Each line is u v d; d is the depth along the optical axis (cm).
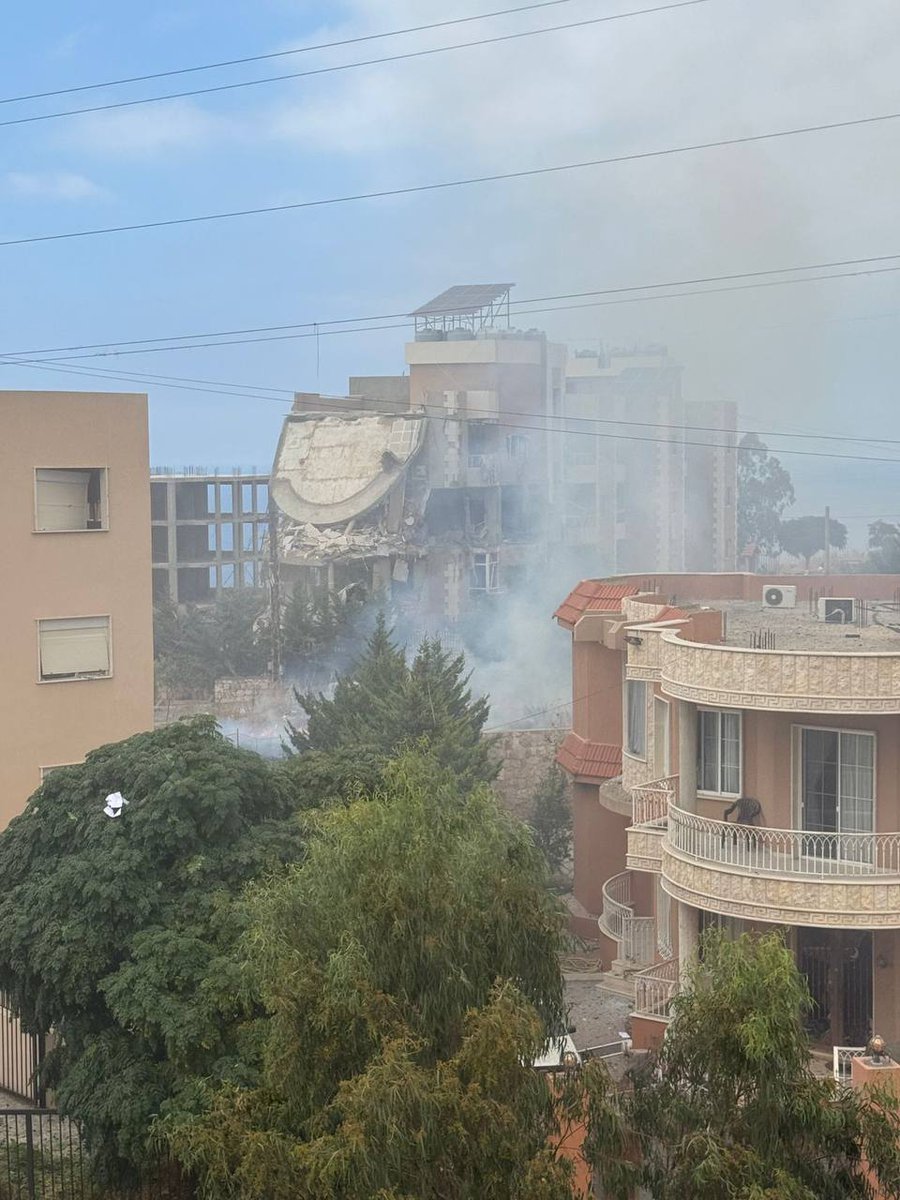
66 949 2155
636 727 3181
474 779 3728
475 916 1577
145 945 2106
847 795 2509
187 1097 2005
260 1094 1567
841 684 2411
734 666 2491
